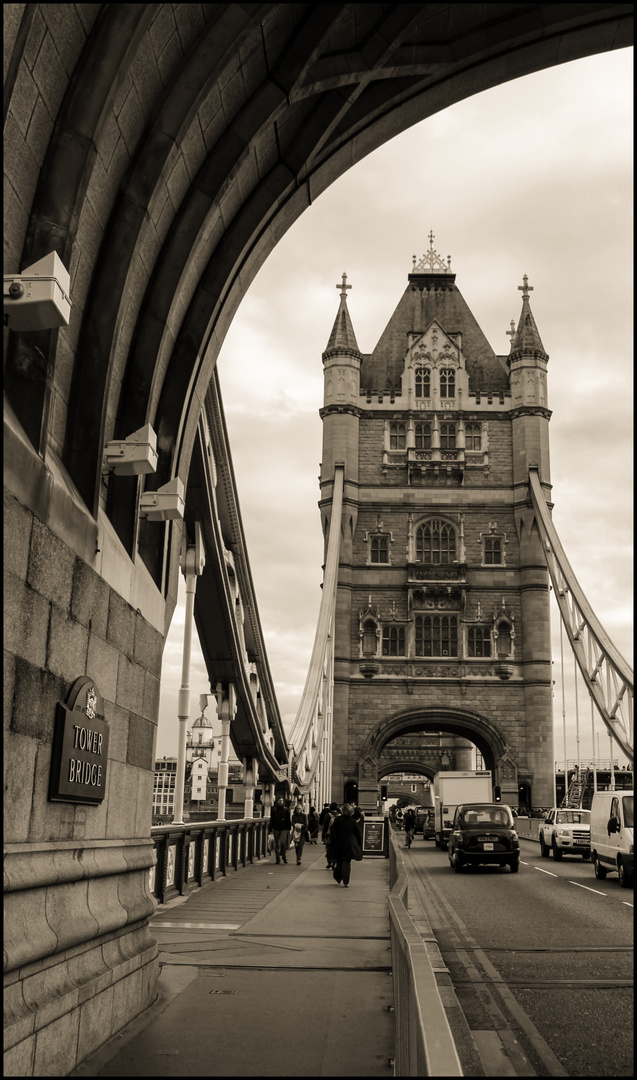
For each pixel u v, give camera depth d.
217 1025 7.78
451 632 69.06
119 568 8.16
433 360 74.50
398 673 68.31
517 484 71.12
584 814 34.97
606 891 21.50
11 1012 5.38
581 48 10.48
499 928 15.05
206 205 9.03
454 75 10.47
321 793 58.09
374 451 72.81
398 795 132.00
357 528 71.19
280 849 29.09
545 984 10.45
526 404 72.19
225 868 24.02
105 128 6.88
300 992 9.20
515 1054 7.55
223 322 10.61
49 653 6.25
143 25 6.61
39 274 5.88
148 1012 8.21
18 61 5.56
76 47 6.56
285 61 8.97
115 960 7.55
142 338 8.95
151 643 9.41
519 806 65.50
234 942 12.33
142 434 8.49
